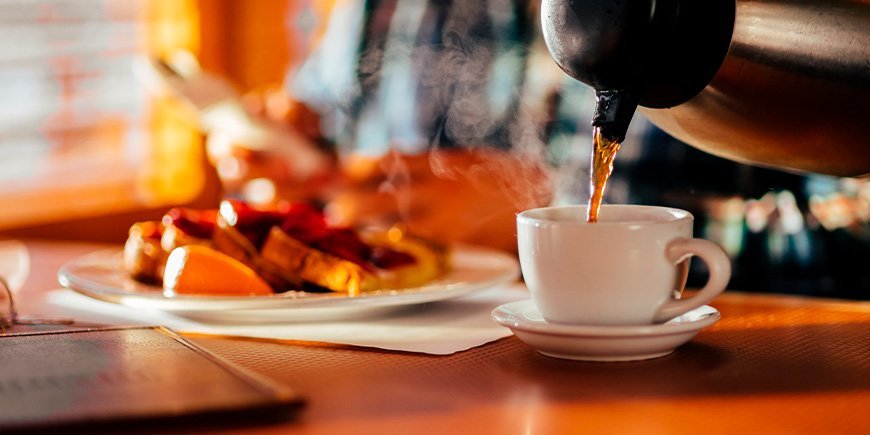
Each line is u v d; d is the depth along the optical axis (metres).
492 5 1.77
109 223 2.43
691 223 0.77
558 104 1.69
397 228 1.04
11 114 2.26
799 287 1.39
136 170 2.55
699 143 0.82
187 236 0.95
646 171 1.49
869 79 0.75
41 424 0.61
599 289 0.75
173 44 2.63
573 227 0.75
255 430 0.64
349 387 0.71
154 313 0.92
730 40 0.74
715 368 0.75
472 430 0.64
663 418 0.66
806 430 0.64
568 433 0.64
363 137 1.83
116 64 2.49
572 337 0.75
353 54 1.86
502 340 0.82
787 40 0.75
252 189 1.49
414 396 0.70
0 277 0.88
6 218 2.21
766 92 0.76
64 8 2.35
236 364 0.73
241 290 0.89
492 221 1.44
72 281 0.95
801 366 0.75
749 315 0.90
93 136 2.44
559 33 0.71
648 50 0.70
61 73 2.35
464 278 1.00
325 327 0.86
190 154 2.69
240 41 2.79
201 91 1.35
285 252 0.92
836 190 1.38
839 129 0.77
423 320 0.89
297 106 1.54
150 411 0.63
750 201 1.43
